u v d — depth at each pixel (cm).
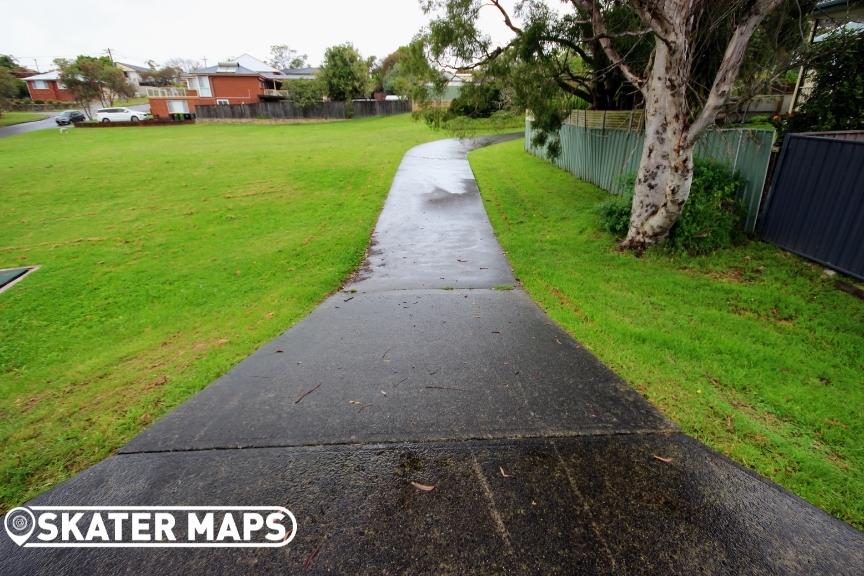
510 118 1137
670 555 210
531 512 234
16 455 302
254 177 1415
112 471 277
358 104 3966
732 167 686
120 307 602
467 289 583
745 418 306
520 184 1224
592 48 927
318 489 254
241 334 484
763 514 231
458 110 1113
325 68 4006
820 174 549
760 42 723
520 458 273
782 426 301
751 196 655
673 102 560
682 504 237
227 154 1869
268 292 616
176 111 4491
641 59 873
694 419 305
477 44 895
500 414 317
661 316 472
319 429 307
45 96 5997
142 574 210
